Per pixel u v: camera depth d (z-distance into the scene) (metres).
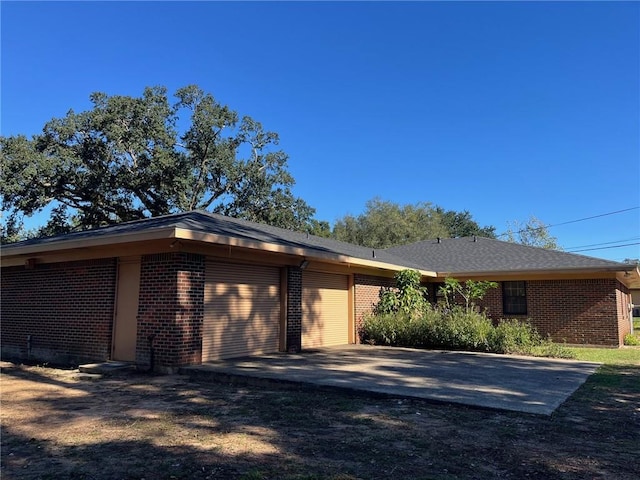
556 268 17.22
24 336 12.68
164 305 9.75
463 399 6.71
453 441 5.01
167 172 29.53
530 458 4.50
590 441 5.05
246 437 5.14
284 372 8.93
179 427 5.56
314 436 5.18
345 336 15.82
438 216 56.47
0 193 25.64
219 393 7.59
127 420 5.91
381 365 10.24
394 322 15.53
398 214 52.53
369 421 5.79
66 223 30.88
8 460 4.46
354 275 16.25
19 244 12.85
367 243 50.81
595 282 17.31
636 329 29.14
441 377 8.69
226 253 10.86
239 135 33.62
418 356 12.27
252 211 34.34
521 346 13.70
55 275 12.16
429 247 24.34
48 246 10.84
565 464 4.34
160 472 4.12
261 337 12.18
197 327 9.97
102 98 28.20
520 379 8.67
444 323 14.71
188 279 9.83
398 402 6.82
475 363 10.95
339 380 8.09
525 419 5.90
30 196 26.67
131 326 10.47
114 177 28.80
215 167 31.72
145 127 29.20
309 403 6.80
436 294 20.66
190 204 31.12
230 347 11.18
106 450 4.73
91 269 11.34
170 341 9.56
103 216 31.02
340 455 4.56
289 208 35.25
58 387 8.28
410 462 4.38
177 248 9.65
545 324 18.00
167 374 9.40
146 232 8.97
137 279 10.52
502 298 18.92
